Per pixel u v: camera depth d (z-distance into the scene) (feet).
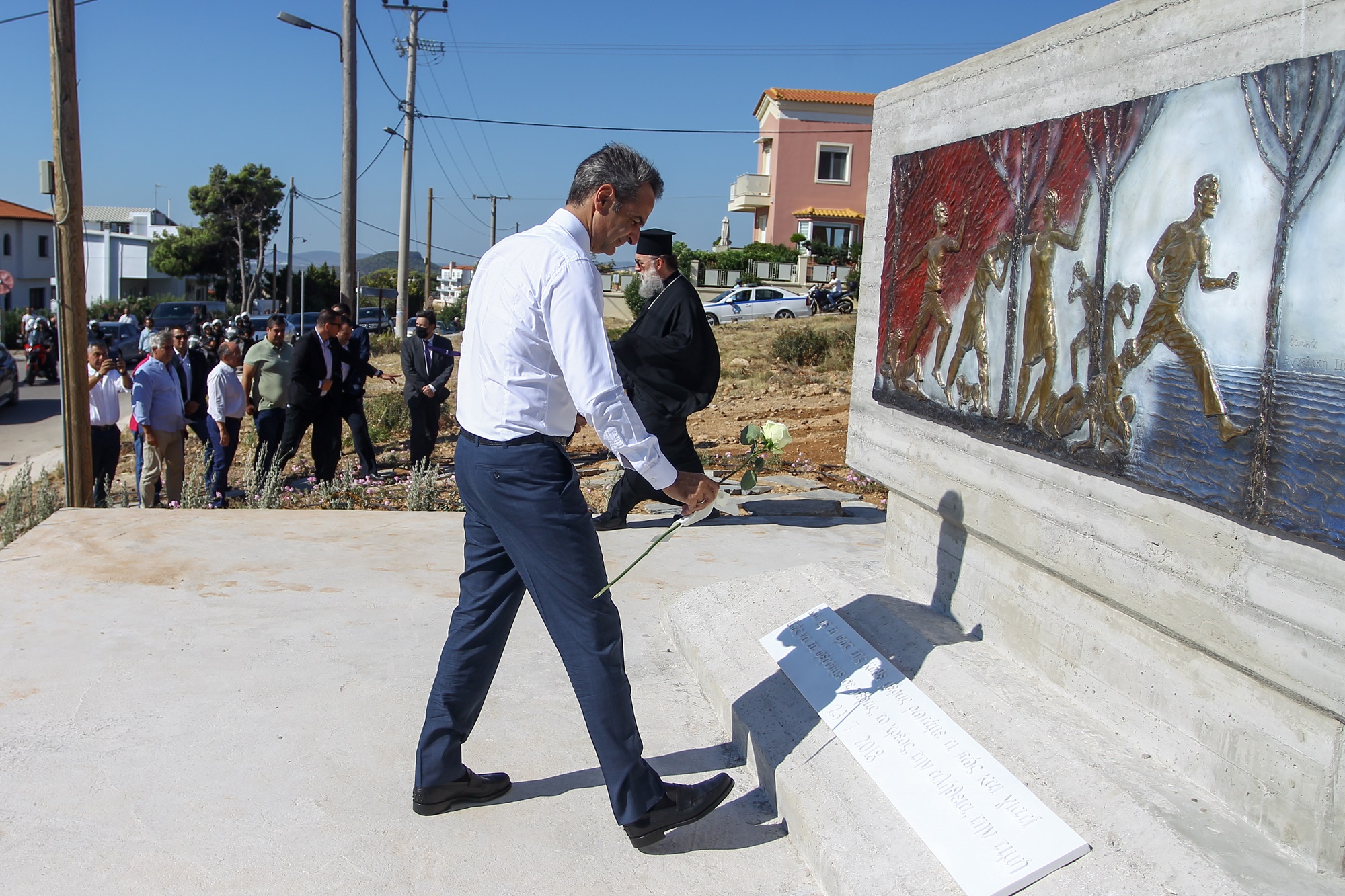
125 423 55.47
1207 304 7.76
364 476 31.96
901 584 13.62
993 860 7.88
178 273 218.38
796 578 14.29
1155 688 8.87
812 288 123.03
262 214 220.84
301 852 8.95
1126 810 7.87
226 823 9.38
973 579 11.85
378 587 16.47
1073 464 9.52
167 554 18.01
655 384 19.25
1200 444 7.86
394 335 98.22
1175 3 8.43
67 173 26.25
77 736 10.96
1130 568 8.91
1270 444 7.20
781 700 11.14
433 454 38.29
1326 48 6.94
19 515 25.67
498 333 8.46
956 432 11.85
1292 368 7.01
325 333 30.50
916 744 9.43
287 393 30.55
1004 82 10.91
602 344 8.31
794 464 29.86
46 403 73.92
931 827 8.43
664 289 19.52
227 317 109.91
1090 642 9.75
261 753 10.75
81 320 27.04
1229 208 7.55
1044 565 10.16
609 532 20.80
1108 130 8.90
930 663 10.85
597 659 8.79
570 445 36.01
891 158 13.61
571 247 8.48
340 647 13.79
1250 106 7.36
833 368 61.00
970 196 11.24
